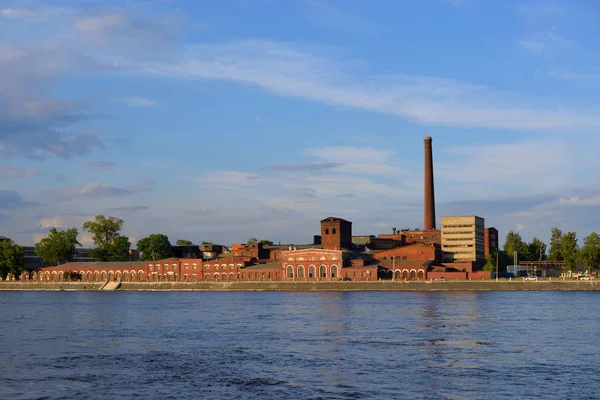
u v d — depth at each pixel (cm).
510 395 6269
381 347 8950
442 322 11862
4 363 8000
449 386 6625
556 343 9231
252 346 9200
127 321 12862
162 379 7050
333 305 16488
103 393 6475
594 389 6475
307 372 7325
